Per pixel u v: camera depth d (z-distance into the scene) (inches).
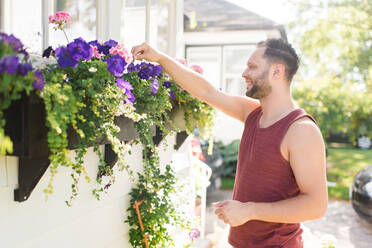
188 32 365.4
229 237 68.9
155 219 87.1
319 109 330.0
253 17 361.1
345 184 293.3
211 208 218.5
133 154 88.3
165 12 116.9
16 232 53.2
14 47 39.0
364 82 323.3
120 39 86.7
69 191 65.2
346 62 326.6
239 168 68.9
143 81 67.4
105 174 69.9
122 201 84.8
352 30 315.9
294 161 57.6
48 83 43.1
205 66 373.1
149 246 88.0
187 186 124.0
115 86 53.8
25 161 50.9
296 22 339.9
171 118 88.4
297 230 63.2
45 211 59.4
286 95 65.2
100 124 52.7
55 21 62.4
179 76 73.9
